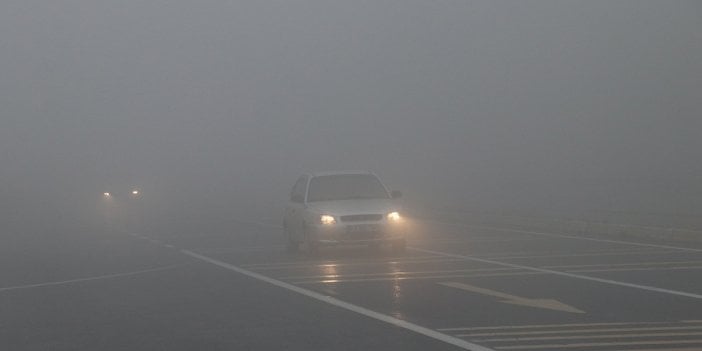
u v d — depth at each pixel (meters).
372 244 37.50
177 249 44.88
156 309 24.75
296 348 18.55
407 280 29.47
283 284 29.36
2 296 28.61
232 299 26.22
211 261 38.16
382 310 23.23
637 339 18.67
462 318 21.75
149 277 32.78
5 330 22.00
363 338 19.41
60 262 39.59
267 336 20.02
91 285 30.88
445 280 29.28
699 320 20.84
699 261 33.41
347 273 31.94
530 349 17.84
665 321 20.77
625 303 23.56
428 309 23.25
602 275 29.67
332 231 37.12
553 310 22.66
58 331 21.62
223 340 19.75
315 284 29.11
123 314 24.03
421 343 18.67
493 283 28.27
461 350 17.88
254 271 33.62
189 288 29.20
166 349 18.94
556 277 29.47
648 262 33.41
